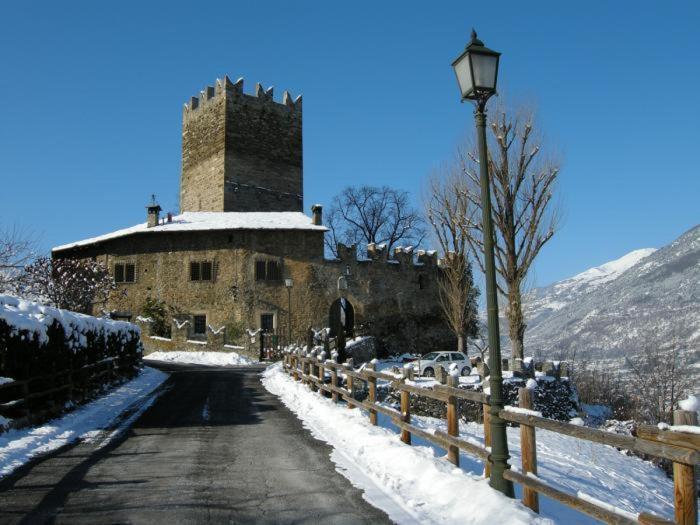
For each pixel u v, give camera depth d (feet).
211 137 166.91
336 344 109.29
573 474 40.37
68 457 29.48
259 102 169.68
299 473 26.48
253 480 25.18
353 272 140.97
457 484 23.16
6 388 35.17
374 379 38.83
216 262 134.41
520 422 20.85
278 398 55.06
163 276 136.15
